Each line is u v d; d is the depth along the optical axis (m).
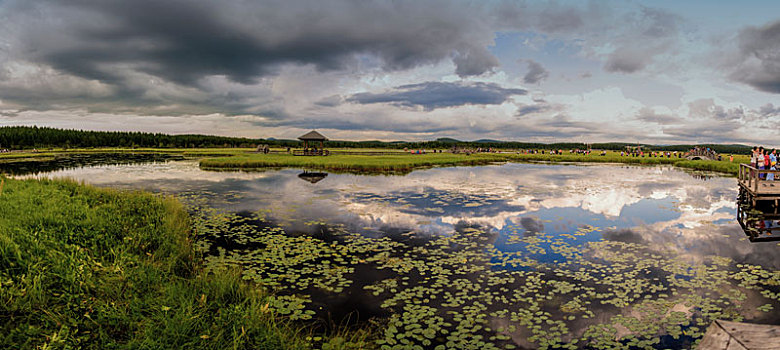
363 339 4.47
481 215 11.84
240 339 4.01
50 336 3.66
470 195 16.12
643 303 5.49
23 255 5.09
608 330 4.73
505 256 7.67
